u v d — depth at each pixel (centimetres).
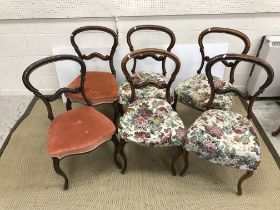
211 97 161
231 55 144
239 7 196
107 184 168
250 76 236
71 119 160
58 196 161
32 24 208
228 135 145
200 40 187
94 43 221
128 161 184
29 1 193
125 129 154
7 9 196
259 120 215
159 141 149
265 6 195
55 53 215
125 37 217
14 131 209
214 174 173
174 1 194
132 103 171
